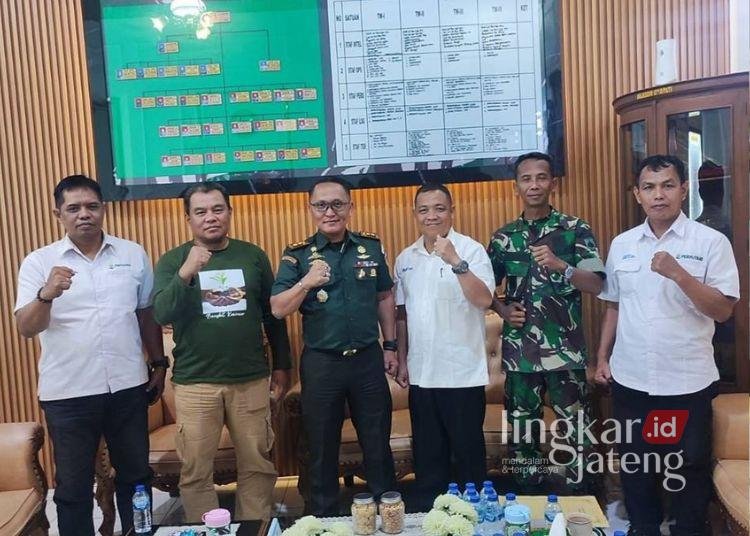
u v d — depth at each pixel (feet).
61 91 10.40
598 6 10.25
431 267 8.12
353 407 8.04
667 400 7.31
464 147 10.07
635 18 10.21
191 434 7.88
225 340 7.85
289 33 10.02
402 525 6.40
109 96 10.08
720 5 10.07
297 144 10.16
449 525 5.72
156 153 10.17
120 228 10.56
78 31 10.32
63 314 7.64
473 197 10.50
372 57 10.01
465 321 7.95
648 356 7.31
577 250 8.15
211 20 10.01
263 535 6.33
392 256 10.53
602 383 8.29
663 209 7.15
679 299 7.17
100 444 8.63
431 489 8.18
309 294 7.89
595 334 10.46
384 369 8.09
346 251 8.10
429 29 9.95
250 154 10.18
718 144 8.49
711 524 8.35
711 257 7.09
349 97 10.07
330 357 7.80
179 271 7.52
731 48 10.03
